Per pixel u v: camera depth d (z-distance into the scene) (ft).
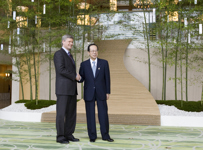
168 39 23.03
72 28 24.53
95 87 10.36
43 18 23.72
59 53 9.81
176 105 19.65
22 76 28.81
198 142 10.51
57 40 22.13
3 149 9.06
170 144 10.05
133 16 26.37
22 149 9.05
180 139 11.16
